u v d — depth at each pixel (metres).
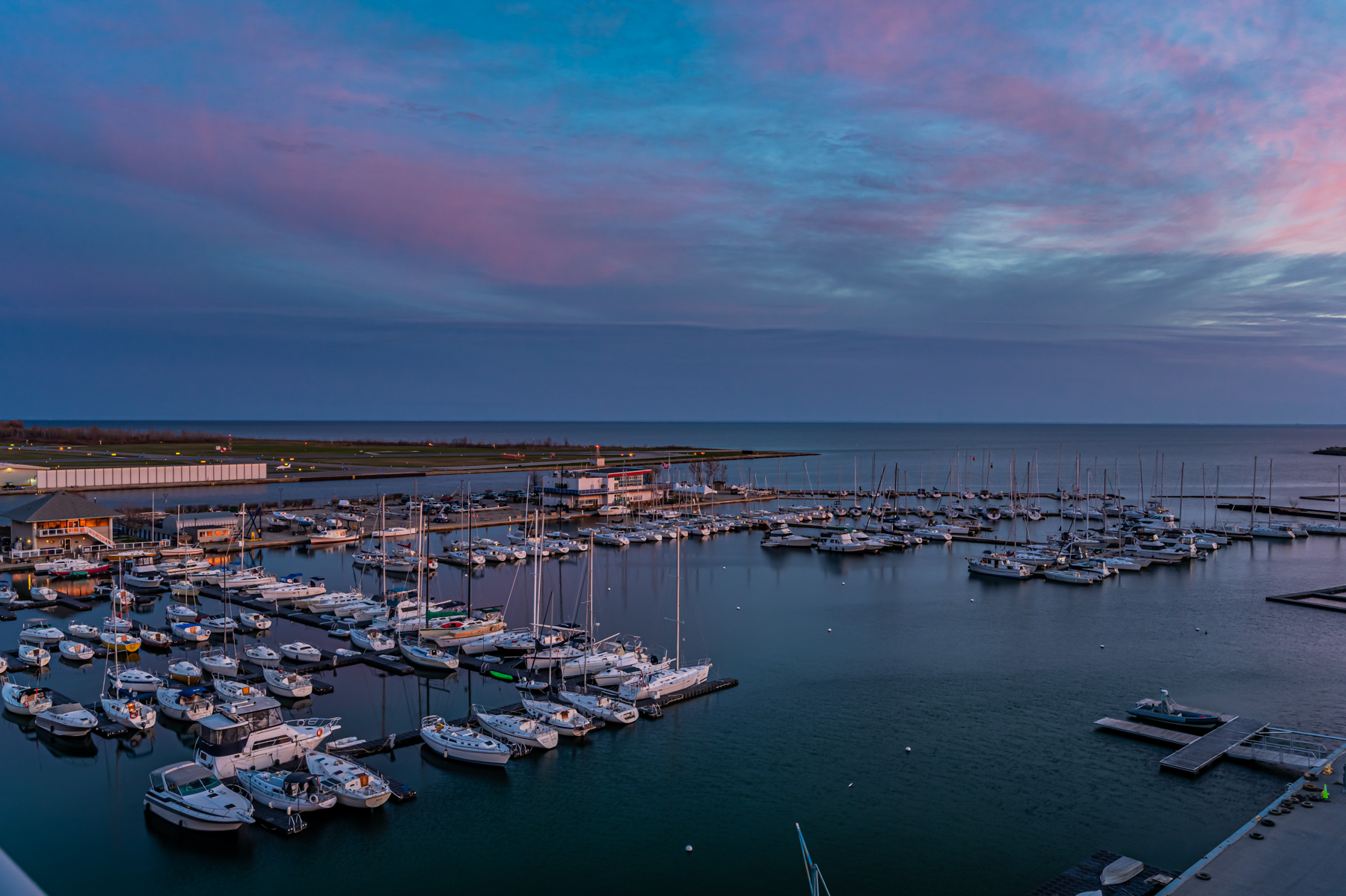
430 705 74.31
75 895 46.75
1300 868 42.94
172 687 75.62
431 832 53.19
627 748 65.88
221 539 154.38
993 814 55.59
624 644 92.75
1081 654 92.62
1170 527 185.62
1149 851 50.78
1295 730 68.38
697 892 47.56
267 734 58.88
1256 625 106.19
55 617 103.50
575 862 50.41
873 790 59.00
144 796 57.41
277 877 48.59
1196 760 62.03
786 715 73.00
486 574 138.38
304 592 115.50
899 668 87.00
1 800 56.91
